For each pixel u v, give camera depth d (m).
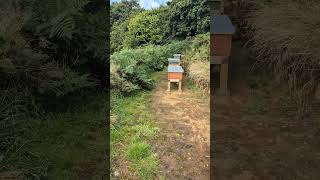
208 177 2.63
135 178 2.71
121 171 2.77
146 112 3.73
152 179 2.69
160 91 4.39
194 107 3.83
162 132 3.31
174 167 2.81
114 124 3.38
